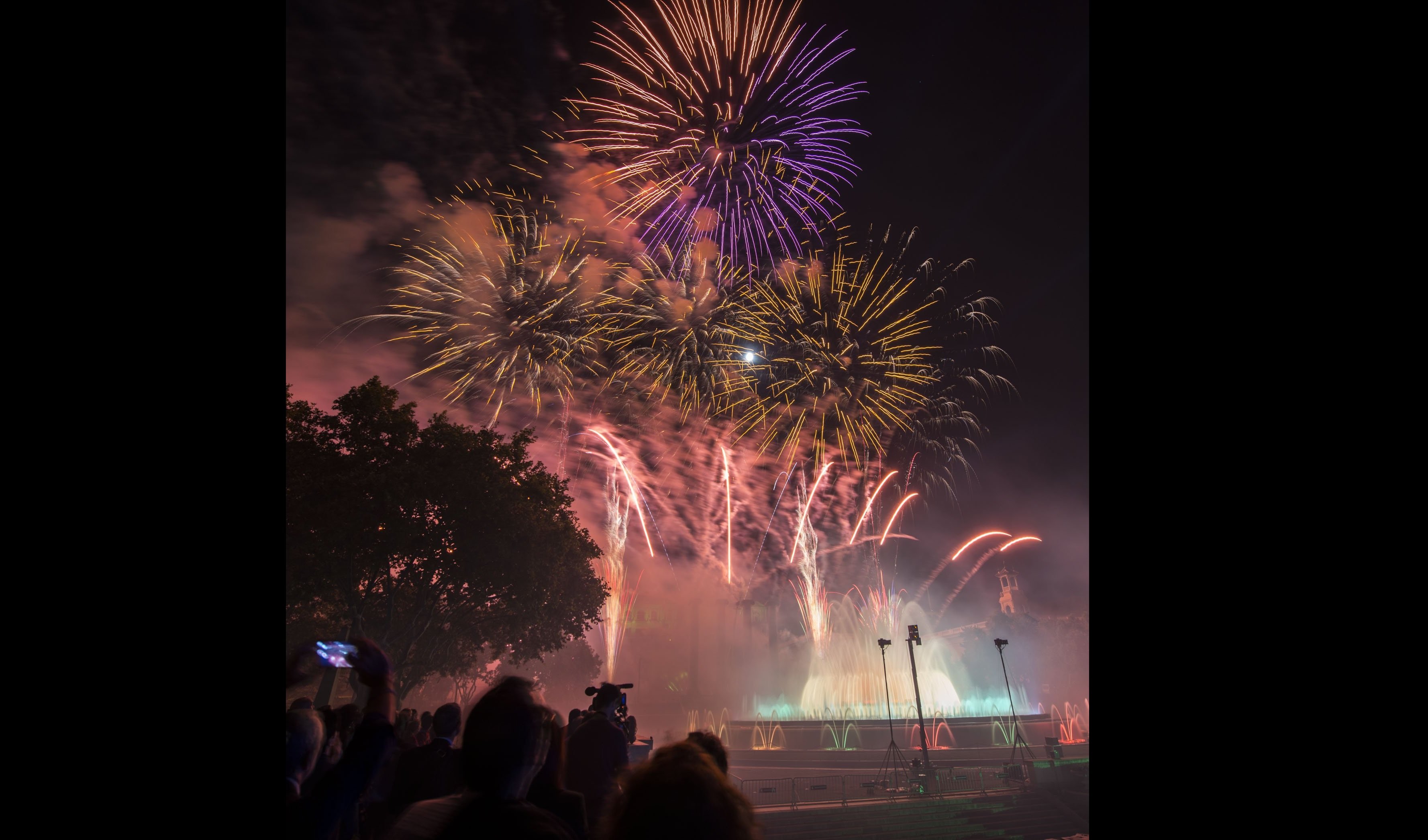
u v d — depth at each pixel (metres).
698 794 2.28
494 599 34.28
